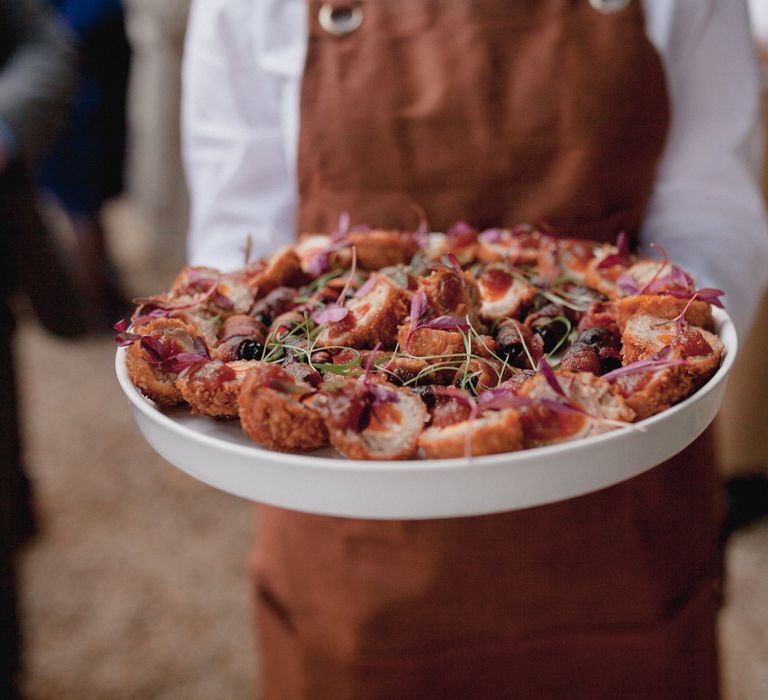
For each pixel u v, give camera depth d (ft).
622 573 2.40
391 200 2.51
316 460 1.48
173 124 7.38
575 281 2.08
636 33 2.38
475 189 2.47
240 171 2.71
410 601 2.49
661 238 2.51
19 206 3.59
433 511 1.47
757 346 4.11
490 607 2.48
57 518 5.03
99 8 7.07
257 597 2.73
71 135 7.02
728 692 3.46
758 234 2.50
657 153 2.46
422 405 1.61
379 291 1.86
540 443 1.55
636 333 1.73
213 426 1.72
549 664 2.54
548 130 2.42
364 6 2.45
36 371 6.83
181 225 7.78
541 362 1.57
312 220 2.58
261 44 2.62
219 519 4.99
